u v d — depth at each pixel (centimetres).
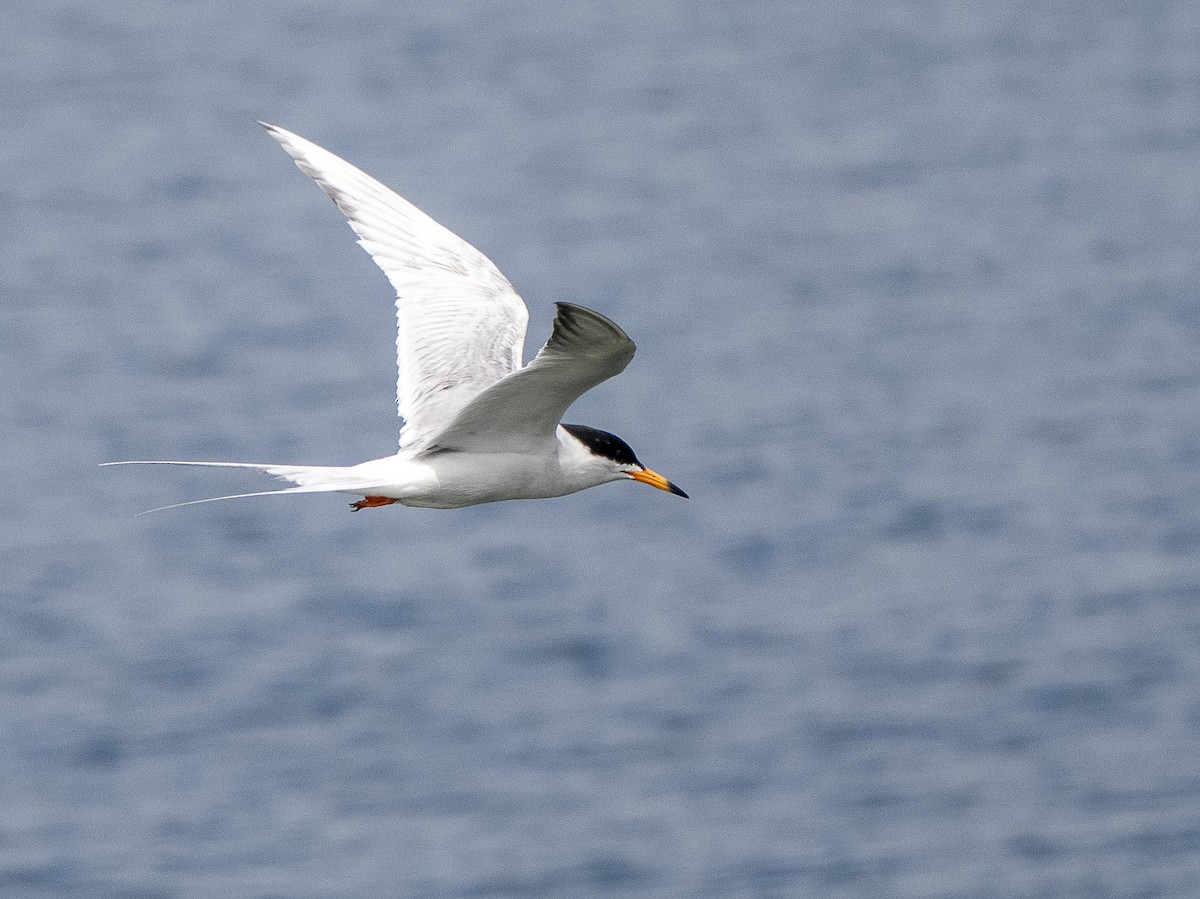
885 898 1634
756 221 3953
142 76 5359
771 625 2130
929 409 2828
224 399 2923
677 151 4528
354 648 2084
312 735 1909
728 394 2908
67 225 4088
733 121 4812
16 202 4272
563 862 1684
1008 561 2288
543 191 4222
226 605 2198
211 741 1906
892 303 3391
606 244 3803
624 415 2817
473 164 4419
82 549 2358
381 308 3450
